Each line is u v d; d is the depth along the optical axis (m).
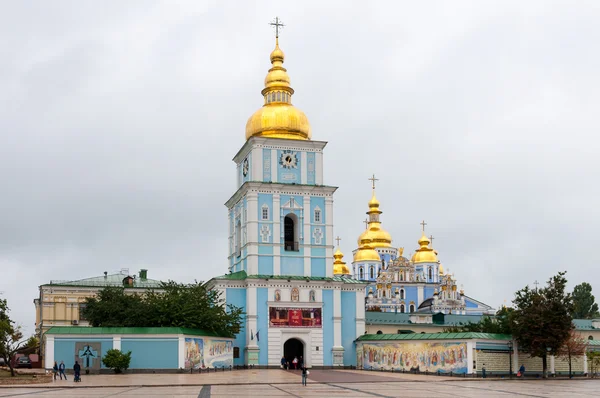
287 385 61.03
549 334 78.00
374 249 172.12
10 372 81.75
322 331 93.19
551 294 80.12
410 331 113.81
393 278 169.75
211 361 83.00
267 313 91.62
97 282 121.31
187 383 61.75
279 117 98.06
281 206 95.25
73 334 76.56
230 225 104.06
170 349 77.31
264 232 94.06
